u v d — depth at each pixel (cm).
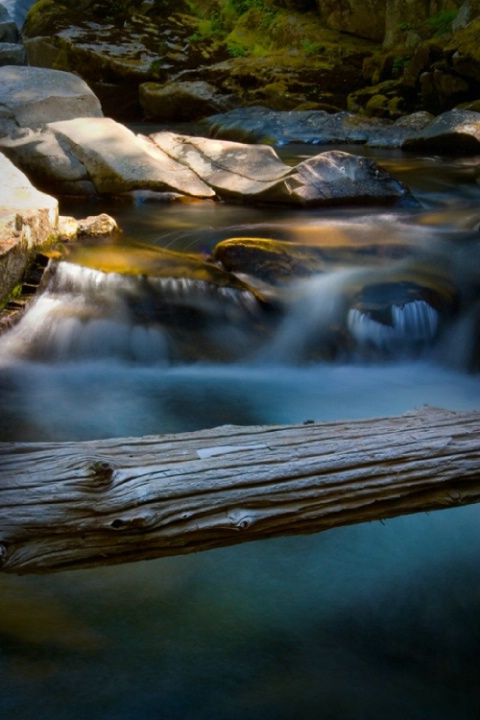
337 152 898
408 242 700
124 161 867
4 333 548
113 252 641
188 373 542
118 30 1847
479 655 283
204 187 886
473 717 257
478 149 1212
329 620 295
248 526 281
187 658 272
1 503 263
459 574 322
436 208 854
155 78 1695
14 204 634
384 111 1462
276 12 1866
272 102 1573
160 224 768
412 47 1569
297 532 293
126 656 271
